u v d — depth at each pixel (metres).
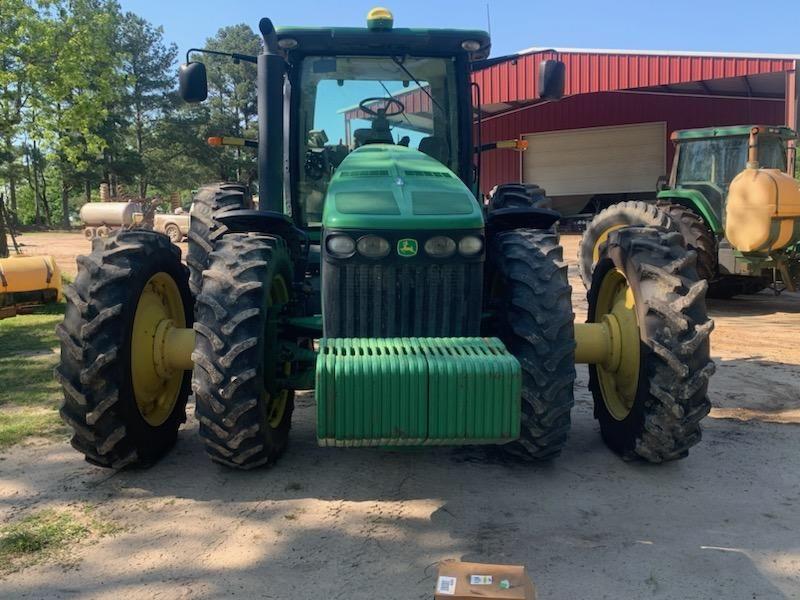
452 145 5.16
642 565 3.05
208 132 57.53
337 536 3.31
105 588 2.87
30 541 3.22
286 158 5.15
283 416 4.23
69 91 16.17
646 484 3.91
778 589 2.87
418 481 3.94
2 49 14.73
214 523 3.44
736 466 4.17
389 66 5.08
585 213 29.33
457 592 2.08
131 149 53.62
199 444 4.53
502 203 5.86
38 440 4.57
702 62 21.06
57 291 9.76
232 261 3.79
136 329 3.90
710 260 9.70
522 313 3.82
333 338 3.53
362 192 3.86
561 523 3.44
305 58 5.07
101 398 3.66
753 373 6.41
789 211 8.73
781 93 24.88
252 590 2.86
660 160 27.30
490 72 23.92
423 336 3.72
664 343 3.79
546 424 3.79
